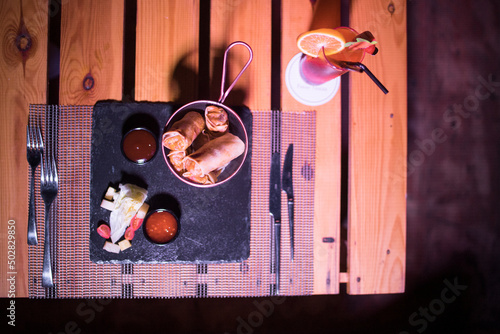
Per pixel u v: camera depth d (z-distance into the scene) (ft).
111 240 2.81
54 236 2.83
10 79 2.85
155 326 3.60
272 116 2.92
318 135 2.95
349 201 2.96
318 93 2.94
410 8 3.76
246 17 2.93
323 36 2.56
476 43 3.81
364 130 2.96
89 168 2.85
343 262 3.50
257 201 2.90
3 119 2.84
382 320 3.76
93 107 2.84
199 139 2.72
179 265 2.86
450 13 3.78
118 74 2.88
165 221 2.75
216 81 2.91
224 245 2.87
